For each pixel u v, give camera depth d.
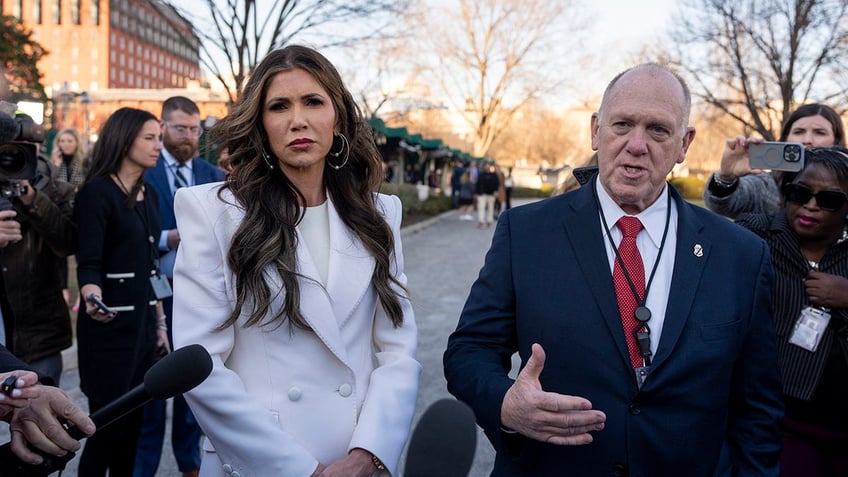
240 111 1.97
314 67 1.98
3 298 2.72
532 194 47.53
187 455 3.68
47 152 16.23
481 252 14.38
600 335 1.92
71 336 3.40
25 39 28.25
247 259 1.85
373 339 2.20
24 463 1.56
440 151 37.00
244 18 9.44
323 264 2.02
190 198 1.95
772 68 15.33
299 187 2.05
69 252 3.27
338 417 1.91
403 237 17.61
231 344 1.90
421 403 5.08
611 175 2.00
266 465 1.75
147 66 77.62
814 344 2.39
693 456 1.86
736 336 1.93
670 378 1.87
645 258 2.03
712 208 3.28
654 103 1.94
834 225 2.45
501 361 2.06
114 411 1.53
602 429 1.87
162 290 3.28
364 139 2.15
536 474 1.95
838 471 2.43
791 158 2.53
